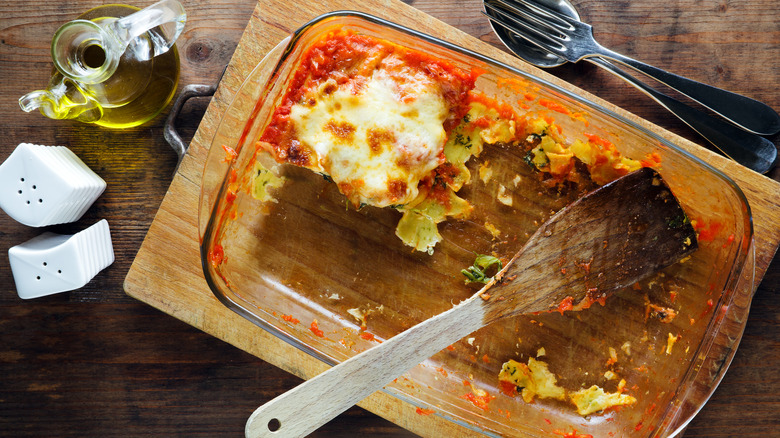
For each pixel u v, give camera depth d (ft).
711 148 1.82
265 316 1.79
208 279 1.70
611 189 1.72
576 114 1.72
